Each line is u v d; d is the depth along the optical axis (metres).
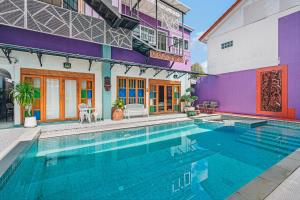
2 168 3.08
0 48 6.70
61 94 8.56
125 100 10.63
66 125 7.48
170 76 12.89
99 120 9.02
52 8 7.40
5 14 6.41
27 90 6.83
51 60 8.30
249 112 11.15
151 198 2.96
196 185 3.39
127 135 7.18
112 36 9.01
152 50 10.65
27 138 5.04
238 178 3.66
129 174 3.92
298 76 8.89
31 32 7.98
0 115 8.98
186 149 5.64
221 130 8.21
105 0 7.64
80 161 4.61
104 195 3.07
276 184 2.65
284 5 9.55
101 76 9.69
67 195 3.09
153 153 5.26
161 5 11.33
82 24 8.16
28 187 3.36
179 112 12.99
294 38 9.10
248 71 11.24
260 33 10.66
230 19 12.37
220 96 12.96
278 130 8.04
